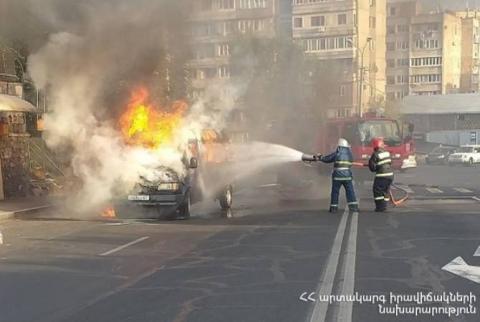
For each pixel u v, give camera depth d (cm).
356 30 5638
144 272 733
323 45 5612
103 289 651
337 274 686
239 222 1179
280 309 549
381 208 1302
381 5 6950
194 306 568
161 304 581
